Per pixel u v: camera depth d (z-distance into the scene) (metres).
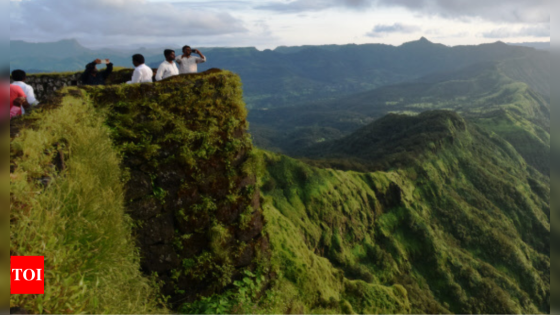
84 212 4.72
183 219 7.12
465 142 152.00
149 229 6.70
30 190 3.93
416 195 115.69
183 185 7.14
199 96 7.49
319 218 82.75
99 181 5.37
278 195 82.62
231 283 7.83
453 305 85.19
